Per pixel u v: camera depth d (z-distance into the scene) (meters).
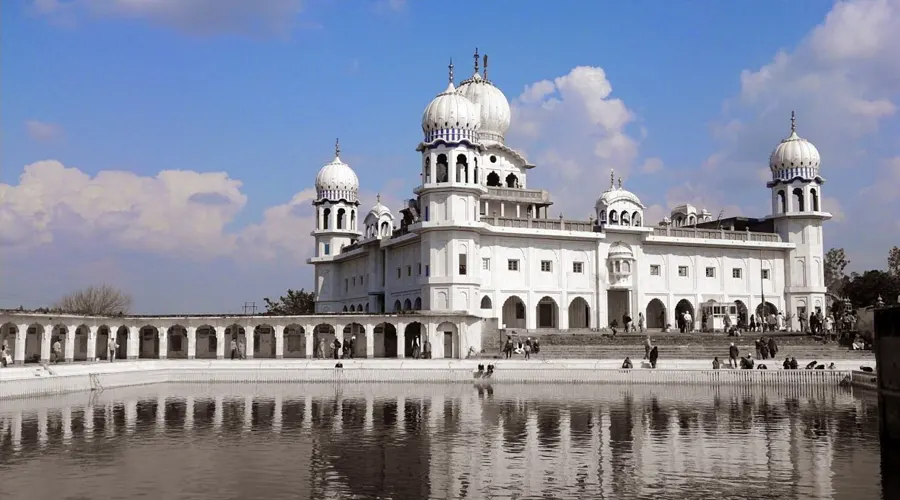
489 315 61.53
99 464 20.55
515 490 17.81
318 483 18.42
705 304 68.19
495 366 45.25
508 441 23.78
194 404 33.31
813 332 59.50
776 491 17.75
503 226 62.66
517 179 70.56
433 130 58.91
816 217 72.38
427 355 52.50
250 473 19.45
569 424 27.08
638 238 68.06
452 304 56.84
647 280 68.50
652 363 45.09
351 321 53.47
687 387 41.00
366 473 19.45
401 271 65.38
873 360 49.75
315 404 33.12
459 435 24.84
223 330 55.03
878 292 81.81
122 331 60.44
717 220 78.25
